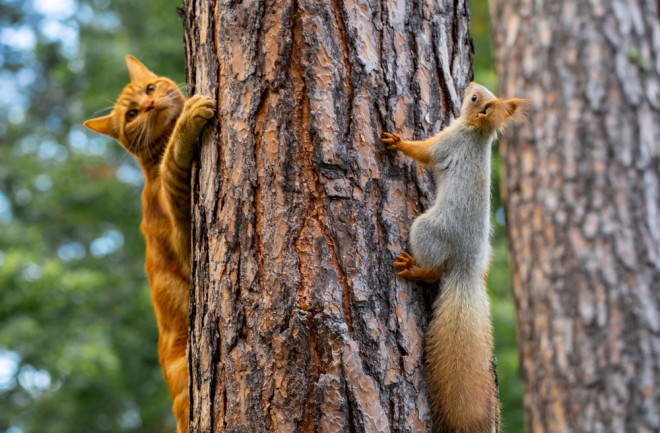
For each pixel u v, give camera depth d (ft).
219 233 17.70
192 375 18.31
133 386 65.98
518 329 38.17
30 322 55.67
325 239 16.83
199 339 18.04
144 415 64.75
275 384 16.38
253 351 16.74
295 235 16.85
